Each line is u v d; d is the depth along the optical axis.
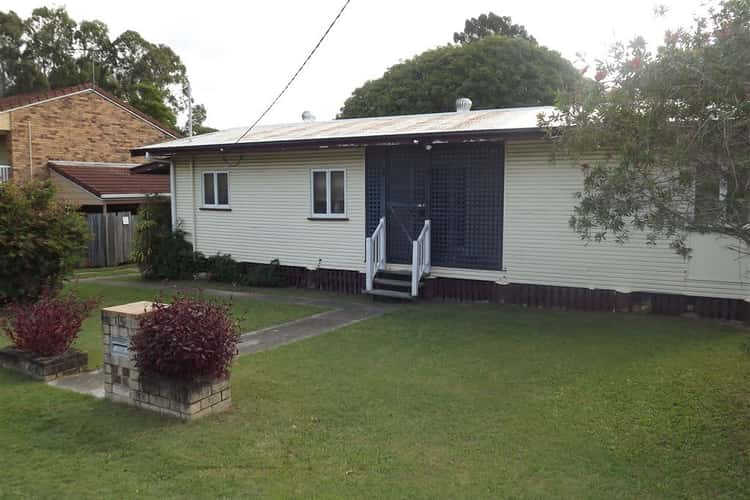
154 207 16.86
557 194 11.03
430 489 4.43
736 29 4.59
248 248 15.20
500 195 11.60
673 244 5.42
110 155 25.73
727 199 4.75
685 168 4.88
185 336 5.73
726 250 9.62
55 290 11.19
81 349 8.75
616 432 5.39
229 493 4.43
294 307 11.84
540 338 8.86
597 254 10.83
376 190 13.06
